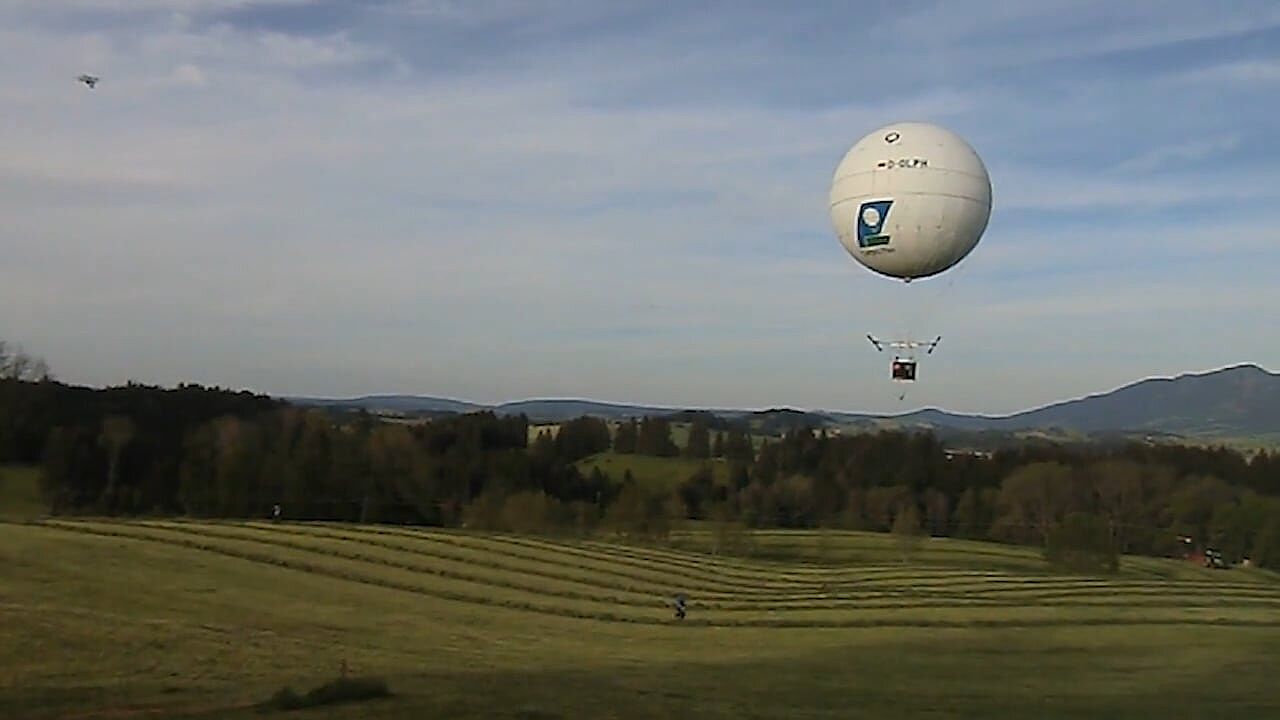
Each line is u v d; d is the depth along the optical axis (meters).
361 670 33.66
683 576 71.62
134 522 73.88
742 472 115.75
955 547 96.62
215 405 109.38
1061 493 103.69
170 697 25.70
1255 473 108.62
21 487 90.00
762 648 47.66
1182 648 49.38
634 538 95.94
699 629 53.22
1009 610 60.78
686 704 27.36
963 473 112.38
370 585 59.19
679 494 107.44
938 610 60.62
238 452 97.94
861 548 95.19
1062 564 86.31
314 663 34.81
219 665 33.09
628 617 55.47
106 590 49.75
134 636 36.78
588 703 26.05
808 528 107.00
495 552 73.38
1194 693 36.19
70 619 38.81
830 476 113.81
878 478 112.50
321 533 74.00
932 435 127.12
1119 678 40.38
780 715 26.55
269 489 96.88
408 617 51.03
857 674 39.38
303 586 57.00
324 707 23.66
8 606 41.50
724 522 98.56
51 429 93.44
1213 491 101.94
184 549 63.59
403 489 102.12
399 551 70.06
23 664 30.92
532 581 64.75
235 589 54.03
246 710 23.36
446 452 110.25
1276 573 88.69
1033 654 47.16
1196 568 89.81
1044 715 29.34
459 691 26.98
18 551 57.66
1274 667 44.09
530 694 27.08
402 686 27.88
